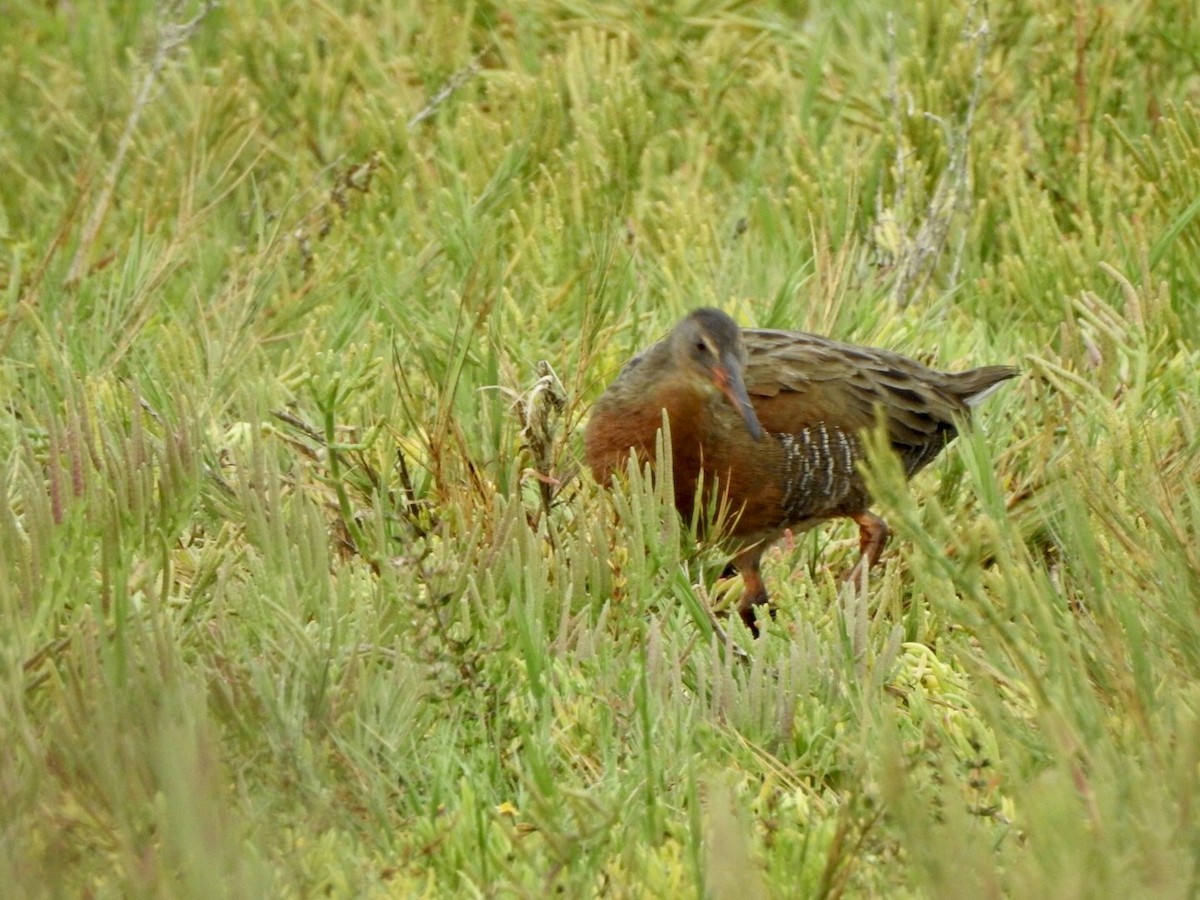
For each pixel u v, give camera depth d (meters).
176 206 15.05
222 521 10.77
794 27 18.70
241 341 13.05
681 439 11.24
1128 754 7.83
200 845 6.69
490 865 7.62
